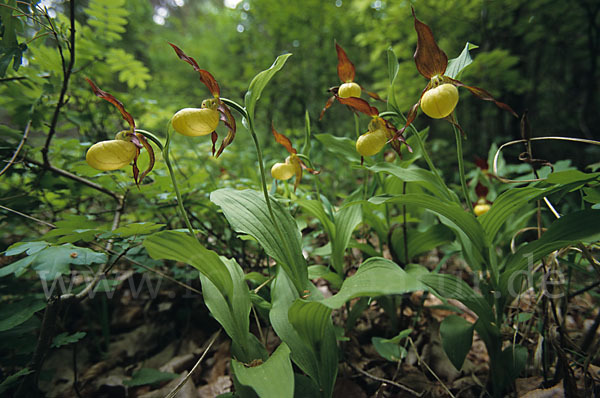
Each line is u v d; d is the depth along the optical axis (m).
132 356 0.39
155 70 1.38
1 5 0.27
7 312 0.27
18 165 0.37
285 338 0.25
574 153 0.76
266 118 1.14
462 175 0.28
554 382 0.27
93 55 0.41
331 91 0.32
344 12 1.18
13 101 0.36
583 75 0.94
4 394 0.30
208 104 0.24
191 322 0.42
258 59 1.27
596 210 0.23
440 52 0.25
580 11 0.80
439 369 0.33
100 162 0.23
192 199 0.40
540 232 0.31
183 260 0.24
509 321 0.33
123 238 0.29
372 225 0.38
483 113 0.92
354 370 0.33
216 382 0.34
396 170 0.30
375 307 0.41
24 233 0.41
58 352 0.38
